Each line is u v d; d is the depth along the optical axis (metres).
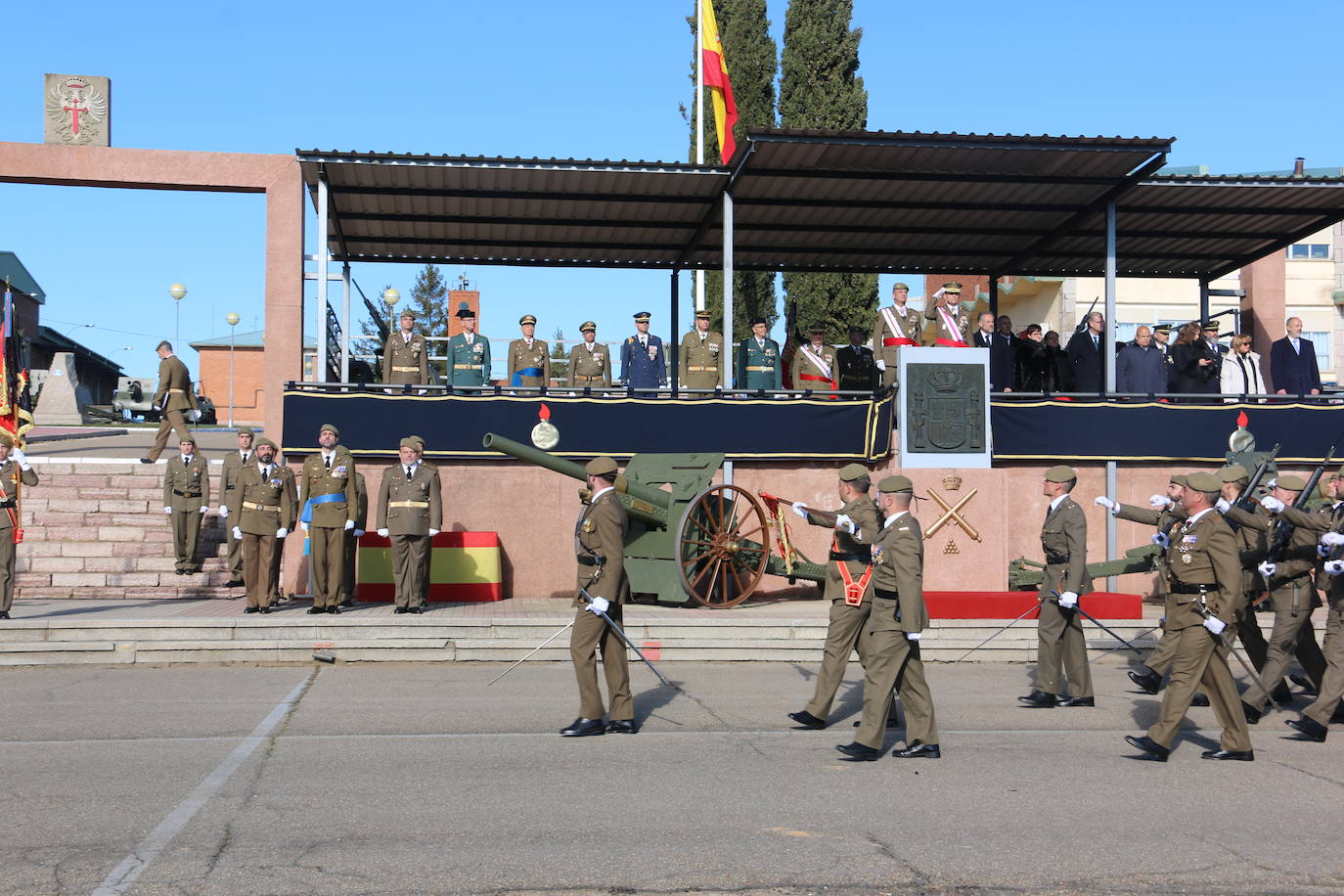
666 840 6.67
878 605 8.90
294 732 9.66
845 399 18.30
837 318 26.56
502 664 13.60
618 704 9.74
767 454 17.53
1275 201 19.42
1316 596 11.24
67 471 19.16
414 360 18.16
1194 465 18.23
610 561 9.64
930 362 16.81
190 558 17.39
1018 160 17.50
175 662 13.24
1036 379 20.33
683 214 19.69
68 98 18.52
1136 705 11.42
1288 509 10.67
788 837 6.75
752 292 28.12
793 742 9.38
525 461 15.74
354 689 11.82
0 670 12.92
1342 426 18.47
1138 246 21.97
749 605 16.03
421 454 15.13
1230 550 8.83
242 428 16.77
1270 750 9.42
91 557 17.72
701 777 8.20
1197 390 19.27
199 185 18.66
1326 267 39.12
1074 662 11.28
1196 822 7.19
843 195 18.88
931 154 17.16
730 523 16.11
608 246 21.38
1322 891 5.95
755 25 28.86
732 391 17.56
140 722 10.03
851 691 11.87
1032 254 21.94
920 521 16.44
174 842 6.57
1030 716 10.79
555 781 8.04
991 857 6.42
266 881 5.93
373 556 16.19
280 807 7.32
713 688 12.06
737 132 28.33
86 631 13.23
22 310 56.81
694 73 29.31
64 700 11.06
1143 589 17.98
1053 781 8.22
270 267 18.64
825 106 27.00
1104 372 19.14
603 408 17.33
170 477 17.34
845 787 7.94
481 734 9.63
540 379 18.64
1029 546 17.84
